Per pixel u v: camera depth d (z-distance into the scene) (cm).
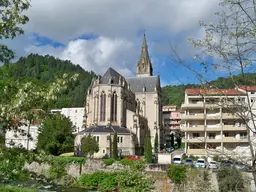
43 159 1552
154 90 13775
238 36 1144
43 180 1636
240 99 1225
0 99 1379
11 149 1453
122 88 11838
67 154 9781
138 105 13762
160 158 7475
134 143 11244
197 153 7538
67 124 9325
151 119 13550
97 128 10412
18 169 1441
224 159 1444
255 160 1182
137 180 3888
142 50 16025
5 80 1393
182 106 7594
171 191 5259
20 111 1363
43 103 1411
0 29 1433
